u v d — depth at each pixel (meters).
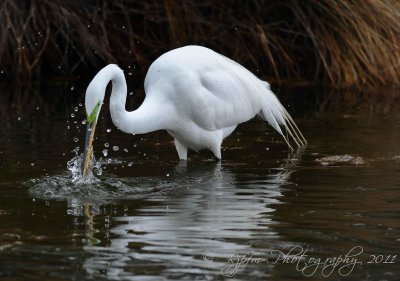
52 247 7.63
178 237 7.94
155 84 11.38
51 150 12.04
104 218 8.59
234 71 11.91
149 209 8.98
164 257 7.37
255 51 19.64
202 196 9.59
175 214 8.76
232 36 19.61
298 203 9.23
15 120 14.50
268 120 12.32
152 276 6.91
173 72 11.30
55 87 18.58
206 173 10.88
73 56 19.95
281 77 19.83
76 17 18.98
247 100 11.97
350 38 18.98
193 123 11.54
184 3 19.28
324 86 18.97
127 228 8.23
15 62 19.02
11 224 8.35
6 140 12.73
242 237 7.96
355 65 18.98
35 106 16.06
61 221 8.48
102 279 6.84
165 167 11.28
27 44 19.20
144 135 13.63
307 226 8.32
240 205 9.15
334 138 13.15
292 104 16.59
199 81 11.43
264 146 12.77
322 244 7.75
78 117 14.91
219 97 11.59
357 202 9.26
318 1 19.19
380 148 12.33
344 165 11.28
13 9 18.84
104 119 14.95
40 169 10.80
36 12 18.95
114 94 10.66
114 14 19.77
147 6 19.36
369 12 19.00
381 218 8.59
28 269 7.05
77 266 7.14
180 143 11.87
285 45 19.86
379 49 18.88
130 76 19.78
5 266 7.13
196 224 8.38
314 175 10.70
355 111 15.71
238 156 12.07
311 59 19.84
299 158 11.80
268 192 9.78
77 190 9.78
